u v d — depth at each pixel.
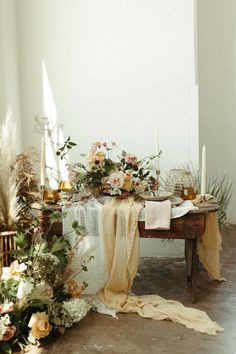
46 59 4.12
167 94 4.09
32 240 3.14
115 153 4.19
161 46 4.04
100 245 3.20
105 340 2.71
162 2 3.98
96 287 3.22
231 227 5.03
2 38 3.71
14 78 3.99
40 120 4.20
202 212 3.08
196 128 4.09
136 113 4.13
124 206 3.17
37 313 2.68
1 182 3.04
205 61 4.89
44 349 2.62
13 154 3.09
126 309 3.07
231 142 5.02
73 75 4.13
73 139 4.20
